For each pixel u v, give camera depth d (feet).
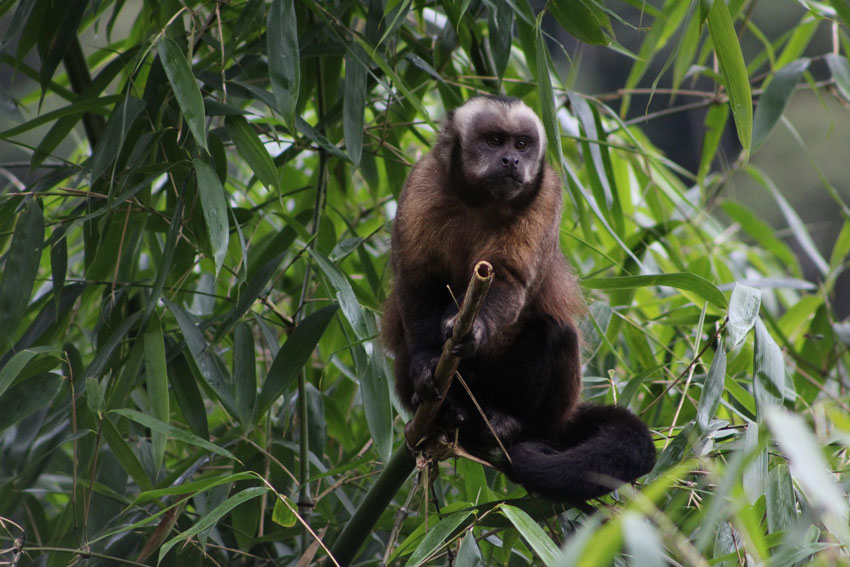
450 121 28.94
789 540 19.20
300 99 33.53
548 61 33.45
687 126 96.07
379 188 42.45
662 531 18.70
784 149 92.27
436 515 27.99
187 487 22.21
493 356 27.89
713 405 22.39
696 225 41.88
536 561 26.05
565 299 29.07
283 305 40.29
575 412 28.35
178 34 32.30
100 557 24.97
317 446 31.22
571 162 41.68
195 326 27.76
